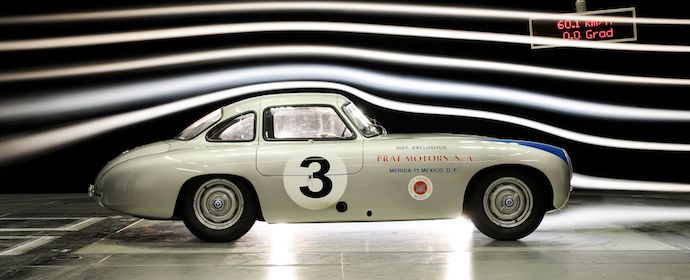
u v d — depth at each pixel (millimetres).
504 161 6750
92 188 7191
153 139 10969
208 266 5879
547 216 8281
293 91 11000
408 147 6824
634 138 10922
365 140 6918
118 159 7047
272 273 5602
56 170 11000
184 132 7277
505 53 10945
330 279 5383
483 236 7102
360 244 6746
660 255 6137
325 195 6766
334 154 6789
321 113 7133
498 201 6832
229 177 6844
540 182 6945
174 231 7570
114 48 10828
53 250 6613
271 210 6801
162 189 6770
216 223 6859
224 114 7113
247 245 6758
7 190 10930
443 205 6793
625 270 5582
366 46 11000
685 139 10828
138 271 5723
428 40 10984
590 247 6500
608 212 8547
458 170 6758
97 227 7859
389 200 6777
